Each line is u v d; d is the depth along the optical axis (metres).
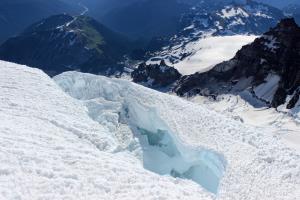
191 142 35.97
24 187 19.64
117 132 41.41
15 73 46.00
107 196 20.75
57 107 38.78
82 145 29.83
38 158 23.14
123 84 48.00
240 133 38.59
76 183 21.28
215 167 33.00
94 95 48.44
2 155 22.19
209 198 24.78
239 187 28.14
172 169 36.94
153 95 45.38
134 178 23.73
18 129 28.17
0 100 35.44
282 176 30.75
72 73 54.62
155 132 40.84
